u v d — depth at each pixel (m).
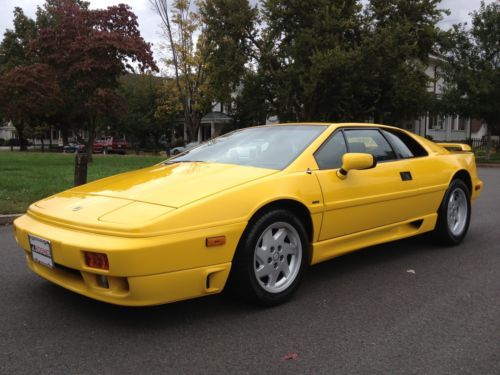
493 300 3.85
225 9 25.19
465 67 24.91
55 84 19.91
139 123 44.56
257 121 31.70
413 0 24.89
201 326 3.30
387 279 4.36
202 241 3.13
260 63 25.72
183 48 27.89
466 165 5.75
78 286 3.24
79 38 19.11
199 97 29.11
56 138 66.94
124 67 20.28
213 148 4.65
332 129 4.41
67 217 3.30
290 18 24.62
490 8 24.84
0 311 3.55
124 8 20.34
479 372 2.73
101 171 15.08
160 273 2.99
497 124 25.98
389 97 26.47
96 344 3.03
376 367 2.77
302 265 3.81
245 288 3.47
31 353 2.91
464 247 5.56
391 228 4.71
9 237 6.02
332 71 22.34
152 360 2.84
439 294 3.98
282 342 3.08
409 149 5.16
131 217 3.07
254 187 3.50
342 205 4.05
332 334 3.20
